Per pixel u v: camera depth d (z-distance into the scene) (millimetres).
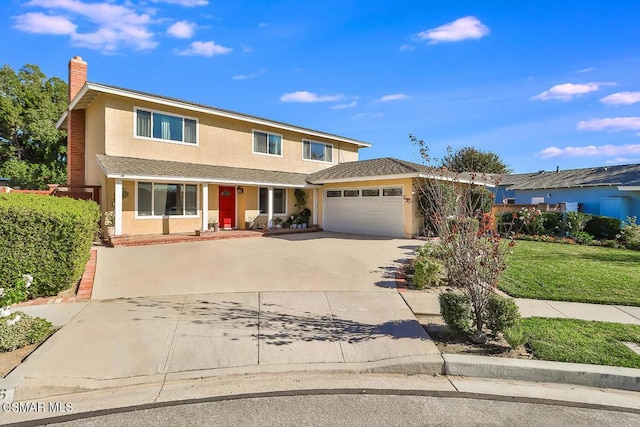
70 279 6422
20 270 5914
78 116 15883
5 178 25984
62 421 2881
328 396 3301
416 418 2938
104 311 5414
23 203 6402
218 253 10781
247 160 17625
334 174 17797
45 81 29312
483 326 4777
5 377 3426
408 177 14305
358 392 3377
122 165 12438
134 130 13766
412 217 14695
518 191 24781
